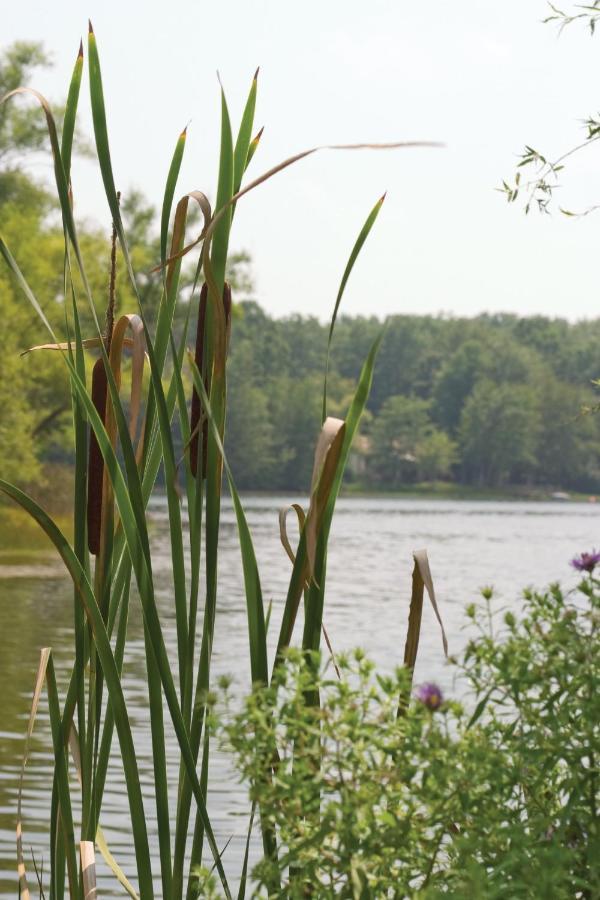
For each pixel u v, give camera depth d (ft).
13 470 125.70
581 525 269.44
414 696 5.83
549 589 6.17
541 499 444.96
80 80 7.34
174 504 7.40
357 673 5.85
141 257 134.10
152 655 7.31
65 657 46.60
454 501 439.22
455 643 55.62
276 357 476.54
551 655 5.87
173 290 7.62
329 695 5.83
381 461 449.06
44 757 28.30
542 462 447.83
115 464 7.23
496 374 466.70
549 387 446.19
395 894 5.79
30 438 137.69
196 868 6.81
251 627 7.30
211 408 7.43
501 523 267.18
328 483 6.76
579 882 5.40
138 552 7.28
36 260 128.16
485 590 6.16
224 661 46.37
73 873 7.47
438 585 97.50
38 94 7.16
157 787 7.40
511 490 447.01
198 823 7.33
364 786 5.57
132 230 145.28
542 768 5.98
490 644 6.00
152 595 7.26
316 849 5.66
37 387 138.72
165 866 7.39
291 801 5.69
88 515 7.68
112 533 7.66
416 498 443.73
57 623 58.18
